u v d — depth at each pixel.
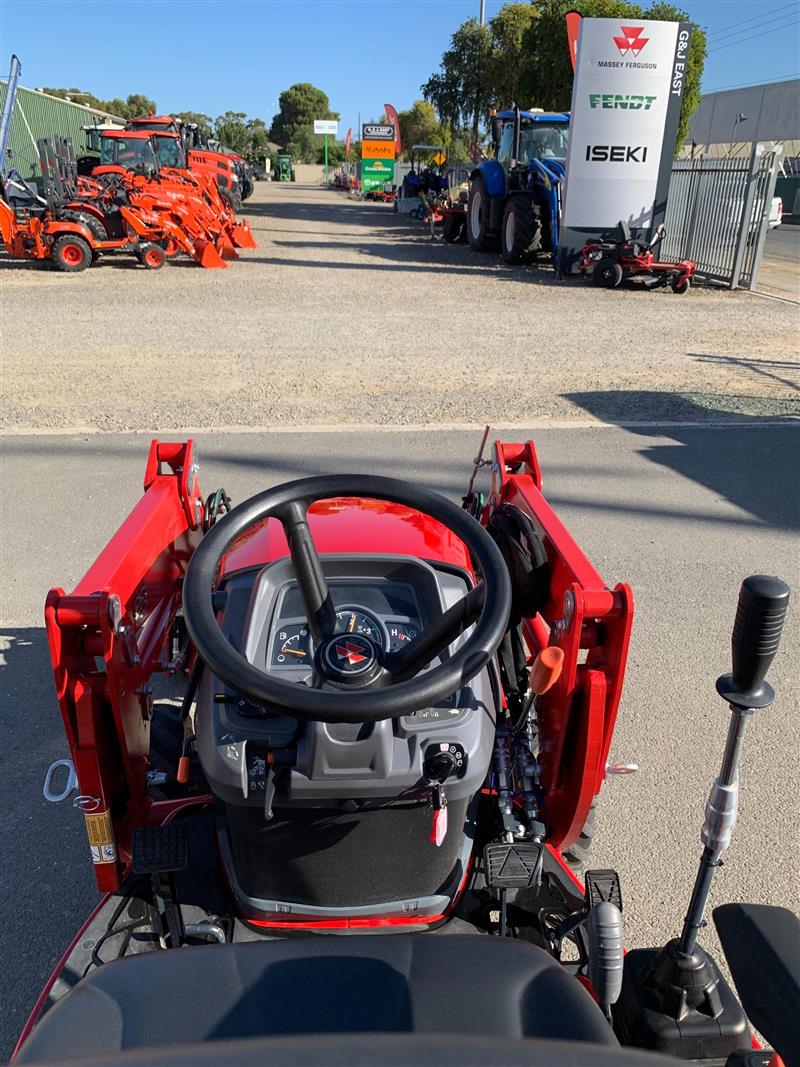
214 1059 0.91
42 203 17.17
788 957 1.51
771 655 1.47
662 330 12.16
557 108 26.95
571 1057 0.93
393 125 46.81
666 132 15.54
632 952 1.97
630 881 2.93
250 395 8.42
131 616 2.46
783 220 36.94
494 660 2.66
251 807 1.92
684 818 3.23
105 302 13.51
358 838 1.99
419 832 2.01
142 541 2.68
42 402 8.06
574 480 6.38
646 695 3.95
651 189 15.93
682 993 1.80
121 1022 1.39
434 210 25.31
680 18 25.22
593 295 15.16
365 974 1.49
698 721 3.78
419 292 15.04
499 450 3.45
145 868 2.01
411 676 1.68
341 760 1.81
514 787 2.44
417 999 1.44
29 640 4.26
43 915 2.76
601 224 16.25
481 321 12.52
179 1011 1.41
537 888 2.16
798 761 3.55
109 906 2.09
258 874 2.06
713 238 16.97
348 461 6.57
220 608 2.29
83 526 5.43
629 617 2.13
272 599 2.20
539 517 2.83
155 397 8.29
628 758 3.54
